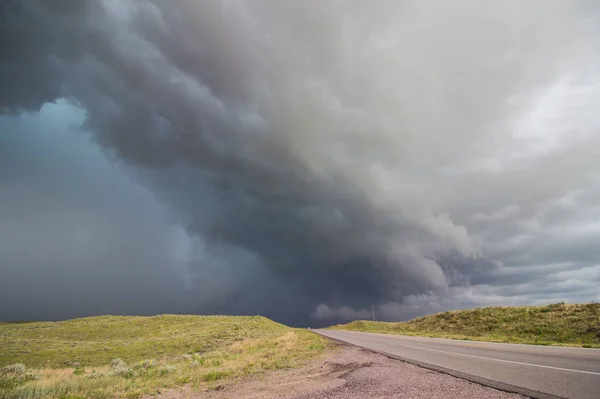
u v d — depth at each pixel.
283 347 23.62
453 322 39.94
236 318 74.25
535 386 7.45
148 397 9.86
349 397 7.57
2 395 10.61
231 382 11.59
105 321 70.19
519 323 30.30
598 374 8.48
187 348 38.62
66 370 20.23
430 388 7.89
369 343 25.06
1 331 57.31
